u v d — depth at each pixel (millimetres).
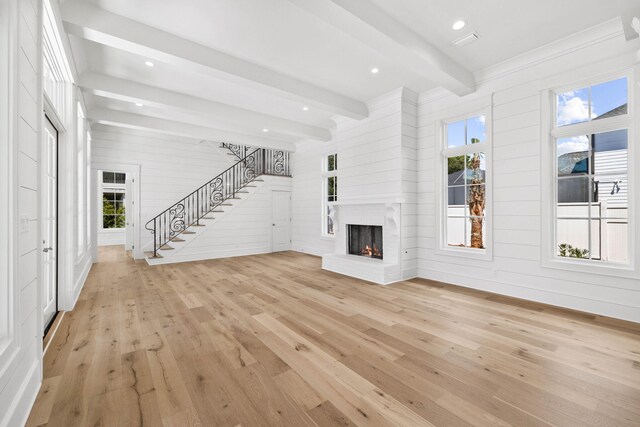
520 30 3193
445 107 4590
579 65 3299
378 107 5090
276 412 1693
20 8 1664
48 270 3074
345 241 5910
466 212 4512
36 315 1920
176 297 3955
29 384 1713
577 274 3350
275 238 8281
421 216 4980
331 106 4785
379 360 2279
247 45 3436
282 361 2266
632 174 3035
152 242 7258
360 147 5457
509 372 2105
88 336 2715
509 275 3906
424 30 3172
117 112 5566
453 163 4680
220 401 1789
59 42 2762
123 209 9594
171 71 4023
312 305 3607
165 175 7500
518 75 3779
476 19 3000
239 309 3473
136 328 2906
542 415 1660
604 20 3037
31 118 1868
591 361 2248
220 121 6211
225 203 7508
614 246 3211
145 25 3055
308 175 7922
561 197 3576
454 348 2471
